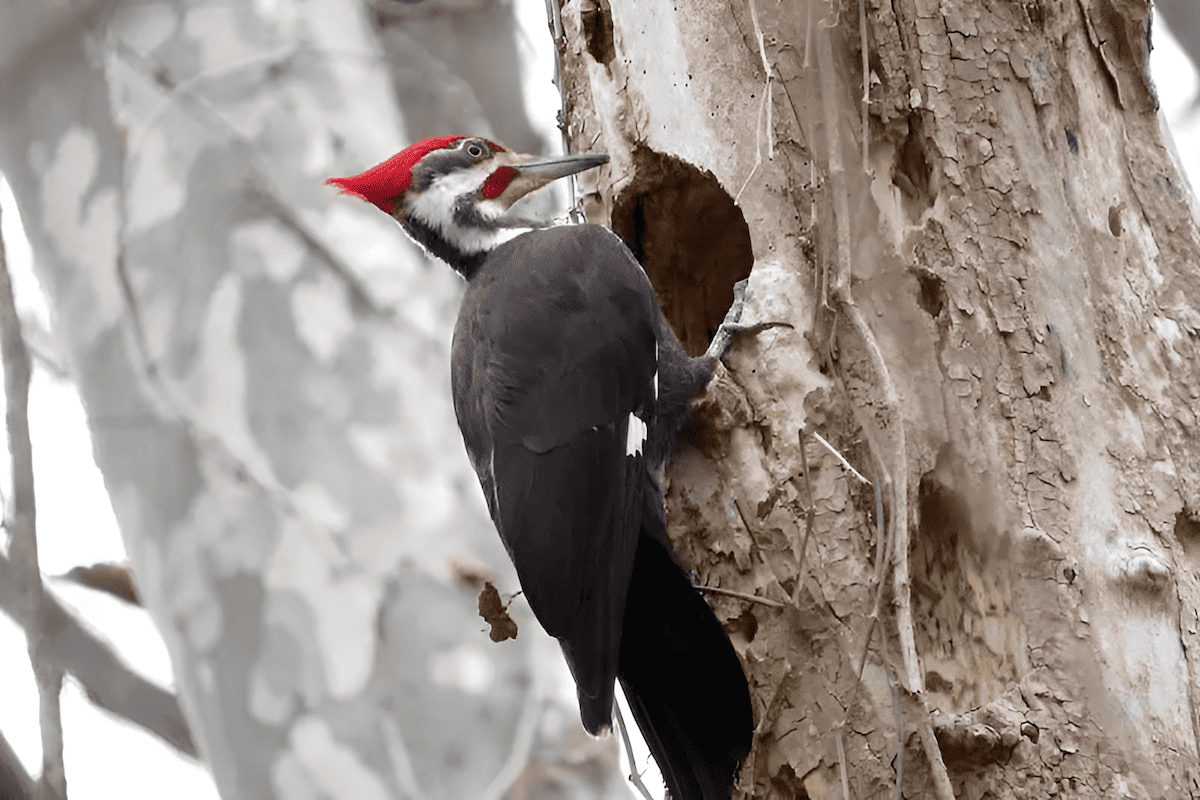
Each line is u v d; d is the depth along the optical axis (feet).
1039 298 26.58
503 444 27.12
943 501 26.40
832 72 27.27
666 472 28.07
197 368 40.06
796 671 25.91
